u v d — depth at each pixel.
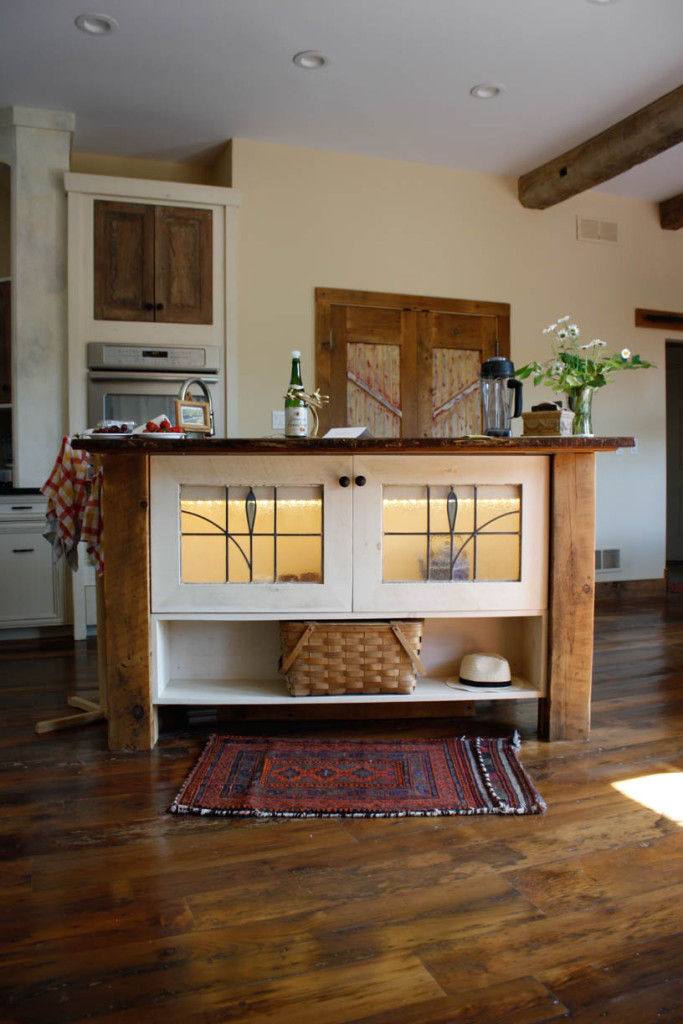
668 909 1.49
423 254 5.11
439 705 2.72
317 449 2.23
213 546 2.34
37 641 4.19
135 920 1.45
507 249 5.35
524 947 1.37
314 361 4.85
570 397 2.64
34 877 1.61
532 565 2.42
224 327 4.50
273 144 4.75
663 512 5.96
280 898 1.53
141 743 2.38
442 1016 1.19
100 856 1.71
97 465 2.55
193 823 1.88
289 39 3.58
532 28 3.49
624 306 5.77
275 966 1.31
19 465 4.27
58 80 3.95
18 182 4.24
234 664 2.62
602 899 1.53
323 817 1.92
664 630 4.43
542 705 2.50
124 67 3.83
